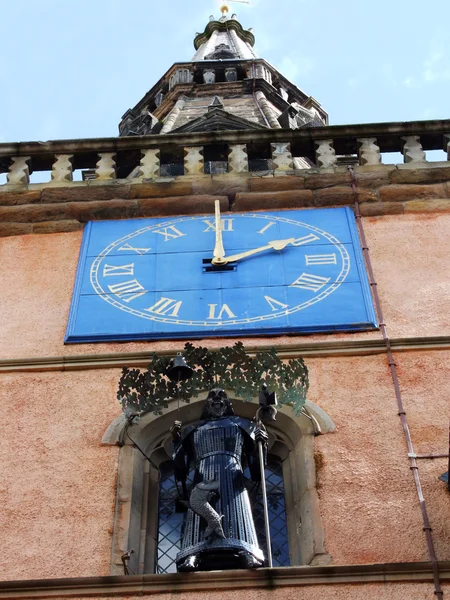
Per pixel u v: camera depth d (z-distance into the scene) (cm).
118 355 1894
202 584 1459
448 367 1847
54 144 2428
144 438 1766
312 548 1572
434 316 1964
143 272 2094
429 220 2200
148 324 1967
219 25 5275
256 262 2106
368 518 1598
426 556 1541
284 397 1684
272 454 1777
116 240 2183
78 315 1994
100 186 2300
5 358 1909
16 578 1550
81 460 1714
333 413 1770
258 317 1969
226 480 1558
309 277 2058
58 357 1892
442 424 1744
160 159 2434
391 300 2002
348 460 1689
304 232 2178
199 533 1507
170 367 1708
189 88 4241
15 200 2280
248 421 1645
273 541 1667
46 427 1773
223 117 3316
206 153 2444
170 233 2198
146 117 4009
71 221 2234
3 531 1611
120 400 1733
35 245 2186
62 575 1553
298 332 1934
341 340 1903
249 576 1460
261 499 1720
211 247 2153
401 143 2417
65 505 1644
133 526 1636
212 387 1722
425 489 1634
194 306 2005
